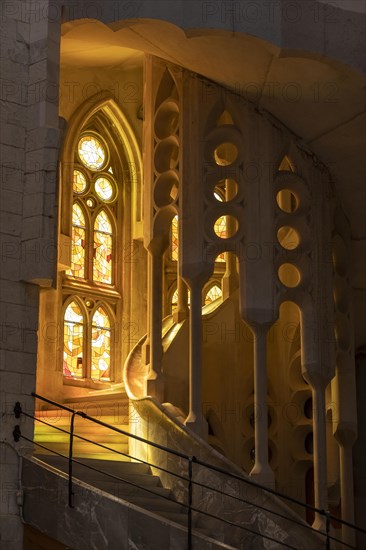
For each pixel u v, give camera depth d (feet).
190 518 45.98
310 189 63.00
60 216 72.54
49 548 47.21
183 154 61.26
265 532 53.67
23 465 47.98
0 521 46.93
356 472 72.23
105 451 60.49
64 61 74.90
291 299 60.95
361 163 63.87
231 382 66.85
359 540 70.90
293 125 62.39
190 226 60.29
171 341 65.16
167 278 78.48
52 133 51.16
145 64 65.41
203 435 57.82
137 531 45.16
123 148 79.10
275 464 66.95
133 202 78.33
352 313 67.41
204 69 60.13
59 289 72.90
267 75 58.65
